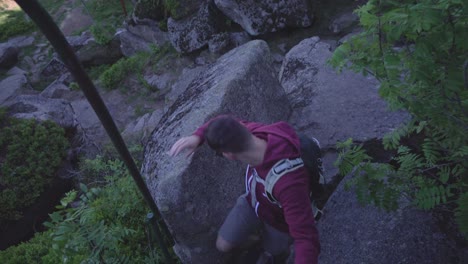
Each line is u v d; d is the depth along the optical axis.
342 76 4.21
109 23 14.28
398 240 2.63
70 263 3.11
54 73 13.34
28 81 12.74
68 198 3.07
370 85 4.02
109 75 10.41
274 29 7.85
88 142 8.56
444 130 2.17
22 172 7.31
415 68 1.94
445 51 1.96
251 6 7.76
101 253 3.02
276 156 1.85
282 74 4.82
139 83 10.17
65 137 8.37
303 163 1.89
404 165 2.39
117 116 9.73
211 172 2.77
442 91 1.97
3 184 7.21
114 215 3.47
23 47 14.75
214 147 1.87
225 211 2.89
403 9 1.77
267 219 2.20
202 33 8.88
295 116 3.95
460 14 1.77
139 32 10.82
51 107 8.71
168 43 10.26
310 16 7.58
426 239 2.58
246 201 2.47
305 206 1.84
